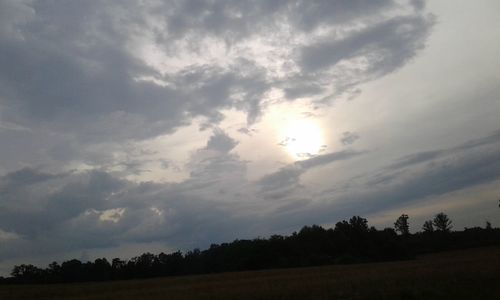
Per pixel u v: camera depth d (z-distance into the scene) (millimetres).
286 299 32156
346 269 76750
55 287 74000
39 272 128750
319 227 136000
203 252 143000
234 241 138500
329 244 126125
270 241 124250
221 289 46812
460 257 88000
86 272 128625
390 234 131250
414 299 27328
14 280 126500
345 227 132375
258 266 118562
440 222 162500
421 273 46188
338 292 34062
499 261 55000
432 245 147375
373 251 123750
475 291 27250
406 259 120688
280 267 115188
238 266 120812
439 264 62812
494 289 27625
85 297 51781
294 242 126812
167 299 40031
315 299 31047
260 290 39812
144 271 130250
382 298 28734
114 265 131875
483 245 145750
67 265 130250
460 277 37312
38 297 55875
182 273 132625
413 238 156625
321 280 48562
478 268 45312
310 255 119938
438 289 29812
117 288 66312
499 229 158125
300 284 43875
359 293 32375
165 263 135375
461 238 152750
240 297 35625
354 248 125875
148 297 44438
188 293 45062
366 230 130250
